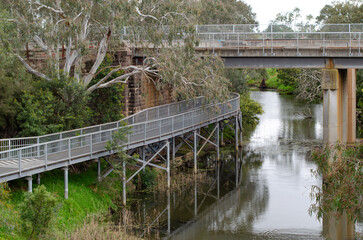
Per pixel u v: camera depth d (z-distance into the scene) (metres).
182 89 33.81
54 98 30.94
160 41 32.72
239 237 25.59
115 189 31.17
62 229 24.39
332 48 36.31
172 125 34.00
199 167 39.94
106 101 36.44
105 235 24.34
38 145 24.91
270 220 28.11
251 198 32.22
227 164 41.03
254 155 44.06
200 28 39.16
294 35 37.25
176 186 34.12
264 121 60.50
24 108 30.06
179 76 33.38
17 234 21.20
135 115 35.84
